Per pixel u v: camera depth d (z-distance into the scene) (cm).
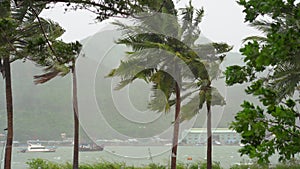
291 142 255
